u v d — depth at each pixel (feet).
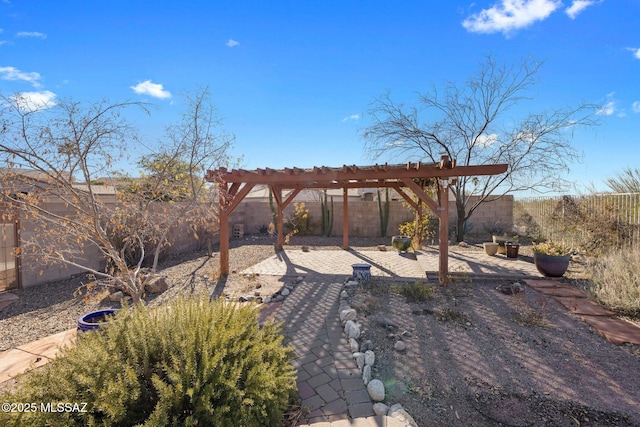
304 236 52.26
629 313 15.05
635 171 31.12
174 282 22.75
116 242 25.25
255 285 21.38
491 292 19.54
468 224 49.52
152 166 17.11
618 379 9.91
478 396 9.16
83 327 11.41
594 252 27.91
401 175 21.86
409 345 12.37
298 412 8.39
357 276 22.15
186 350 6.97
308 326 14.40
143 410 6.24
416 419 8.20
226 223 24.57
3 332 14.01
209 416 6.11
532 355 11.51
